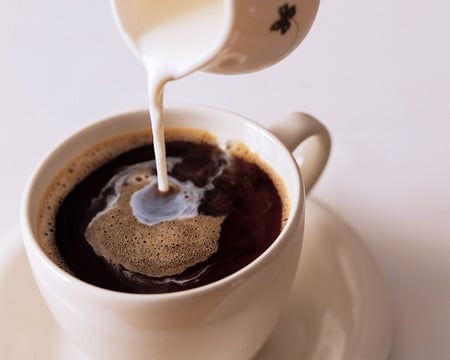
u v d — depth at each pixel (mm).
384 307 308
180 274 292
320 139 325
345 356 294
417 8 488
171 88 450
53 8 512
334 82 446
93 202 321
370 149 399
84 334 279
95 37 490
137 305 262
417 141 403
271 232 304
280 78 452
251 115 430
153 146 341
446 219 358
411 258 343
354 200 370
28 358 305
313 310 316
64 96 452
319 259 328
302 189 295
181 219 313
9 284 319
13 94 456
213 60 275
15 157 414
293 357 306
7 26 502
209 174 328
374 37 473
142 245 304
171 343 272
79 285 267
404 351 312
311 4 281
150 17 301
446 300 326
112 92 453
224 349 283
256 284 270
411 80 442
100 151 337
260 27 271
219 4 292
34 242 282
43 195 316
